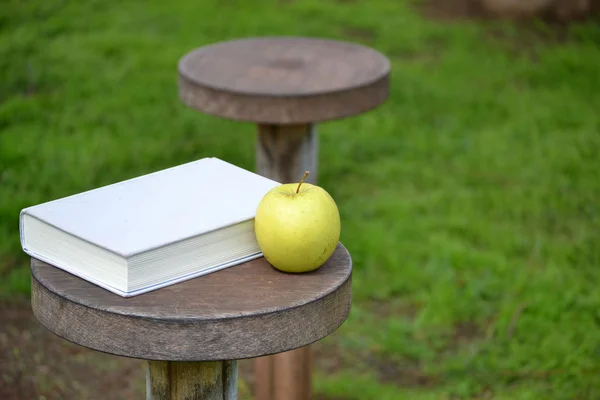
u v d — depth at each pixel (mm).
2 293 4992
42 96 7430
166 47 8555
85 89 7586
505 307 4828
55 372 4402
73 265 2018
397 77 8203
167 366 2158
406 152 6945
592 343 4496
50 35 8711
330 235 2041
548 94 8023
